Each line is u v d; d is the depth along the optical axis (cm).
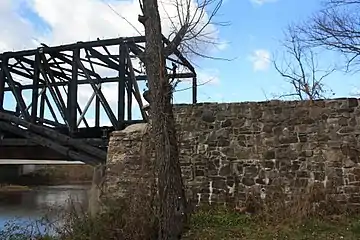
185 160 1154
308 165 1080
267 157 1108
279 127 1113
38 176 4728
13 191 3491
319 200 1052
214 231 930
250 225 985
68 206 1082
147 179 928
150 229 851
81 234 864
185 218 882
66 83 1736
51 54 1612
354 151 1062
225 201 1113
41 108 1694
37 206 2194
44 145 1572
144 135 1074
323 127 1088
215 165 1136
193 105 1175
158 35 897
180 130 1169
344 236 872
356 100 1082
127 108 1527
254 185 1103
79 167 4894
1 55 1662
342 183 1054
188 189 1138
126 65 1507
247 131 1131
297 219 990
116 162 1146
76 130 1533
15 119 1627
